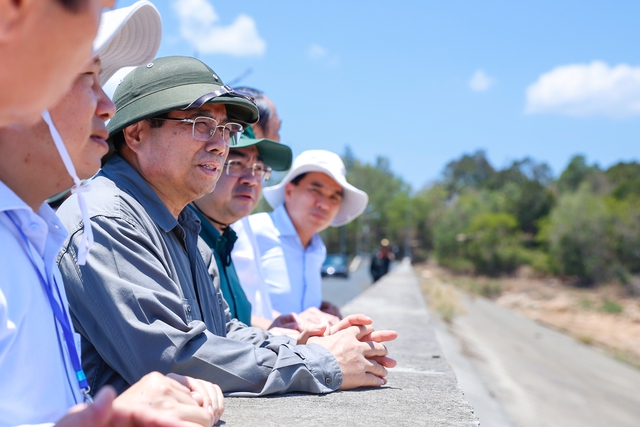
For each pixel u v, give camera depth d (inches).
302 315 137.1
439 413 88.7
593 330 1589.6
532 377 657.6
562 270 2992.1
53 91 40.1
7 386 50.9
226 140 94.2
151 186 91.4
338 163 182.2
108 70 81.1
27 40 37.0
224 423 74.9
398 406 90.8
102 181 86.6
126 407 51.0
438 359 153.5
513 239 3663.9
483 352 705.0
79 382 60.9
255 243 159.0
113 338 75.6
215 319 97.7
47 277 59.1
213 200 133.7
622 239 2812.5
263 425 75.1
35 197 59.6
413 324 241.3
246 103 92.6
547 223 3703.3
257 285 154.3
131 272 77.5
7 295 51.6
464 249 3693.4
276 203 189.5
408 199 5521.7
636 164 4886.8
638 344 1343.5
